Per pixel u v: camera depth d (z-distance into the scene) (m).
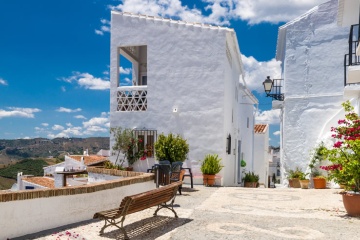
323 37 16.28
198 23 15.73
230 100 17.64
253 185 19.78
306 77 16.50
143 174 10.85
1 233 5.95
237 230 6.90
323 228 7.16
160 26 16.06
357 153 8.38
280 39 18.36
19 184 25.45
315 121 16.20
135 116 16.20
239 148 22.30
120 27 16.61
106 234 6.50
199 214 8.41
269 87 17.88
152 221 7.59
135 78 19.95
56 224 6.99
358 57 14.83
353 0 12.53
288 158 16.53
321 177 14.53
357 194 8.38
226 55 16.02
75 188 7.43
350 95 14.39
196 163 15.35
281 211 9.04
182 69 15.75
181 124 15.62
